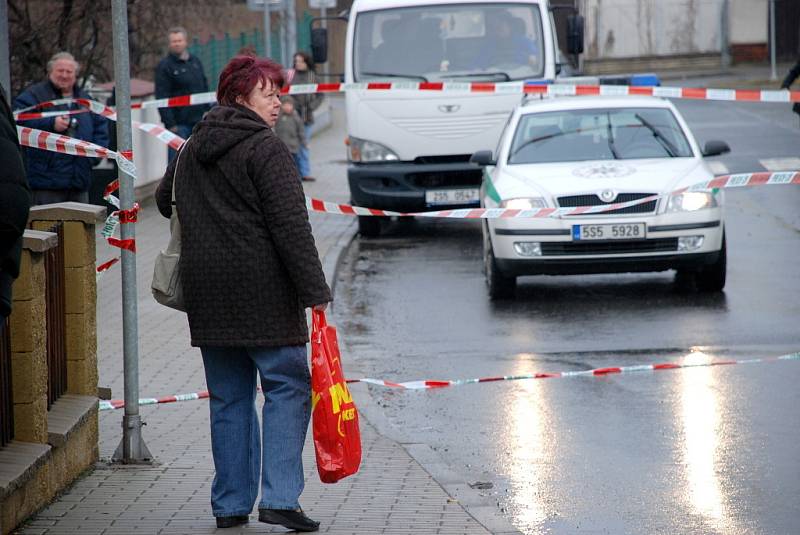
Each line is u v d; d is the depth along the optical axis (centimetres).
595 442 1104
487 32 2569
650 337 1552
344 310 1822
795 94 1442
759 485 969
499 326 1661
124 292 999
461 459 1066
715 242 1786
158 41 3353
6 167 626
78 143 1101
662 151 1938
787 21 7981
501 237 1806
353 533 821
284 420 809
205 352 820
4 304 636
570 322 1669
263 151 782
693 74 7350
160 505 884
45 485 874
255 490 845
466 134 2534
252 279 787
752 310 1700
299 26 6475
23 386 857
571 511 916
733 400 1234
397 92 2541
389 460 1025
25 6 2612
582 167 1870
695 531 865
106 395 1188
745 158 3391
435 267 2198
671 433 1124
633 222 1770
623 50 7731
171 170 831
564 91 1598
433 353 1509
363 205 2586
